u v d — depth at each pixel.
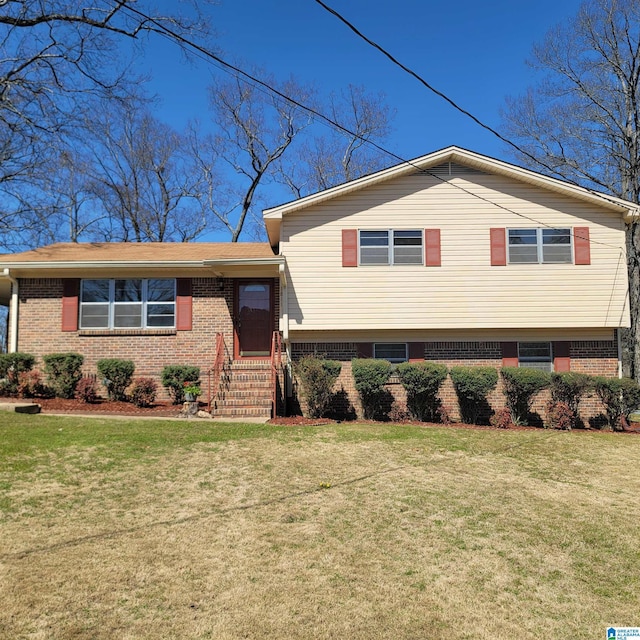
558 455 9.86
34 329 14.65
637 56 24.34
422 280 14.41
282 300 14.30
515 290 14.39
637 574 5.07
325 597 4.43
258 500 6.71
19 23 17.67
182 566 4.88
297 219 14.57
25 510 6.07
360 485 7.46
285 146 34.41
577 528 6.18
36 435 9.23
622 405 13.25
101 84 20.14
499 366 14.64
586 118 25.86
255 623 4.01
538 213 14.60
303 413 14.18
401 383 13.70
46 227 26.58
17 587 4.39
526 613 4.31
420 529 5.97
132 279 14.88
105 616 4.03
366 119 34.28
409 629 4.01
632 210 14.38
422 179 14.69
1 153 23.05
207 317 14.83
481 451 9.86
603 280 14.41
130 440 9.20
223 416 12.41
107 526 5.73
